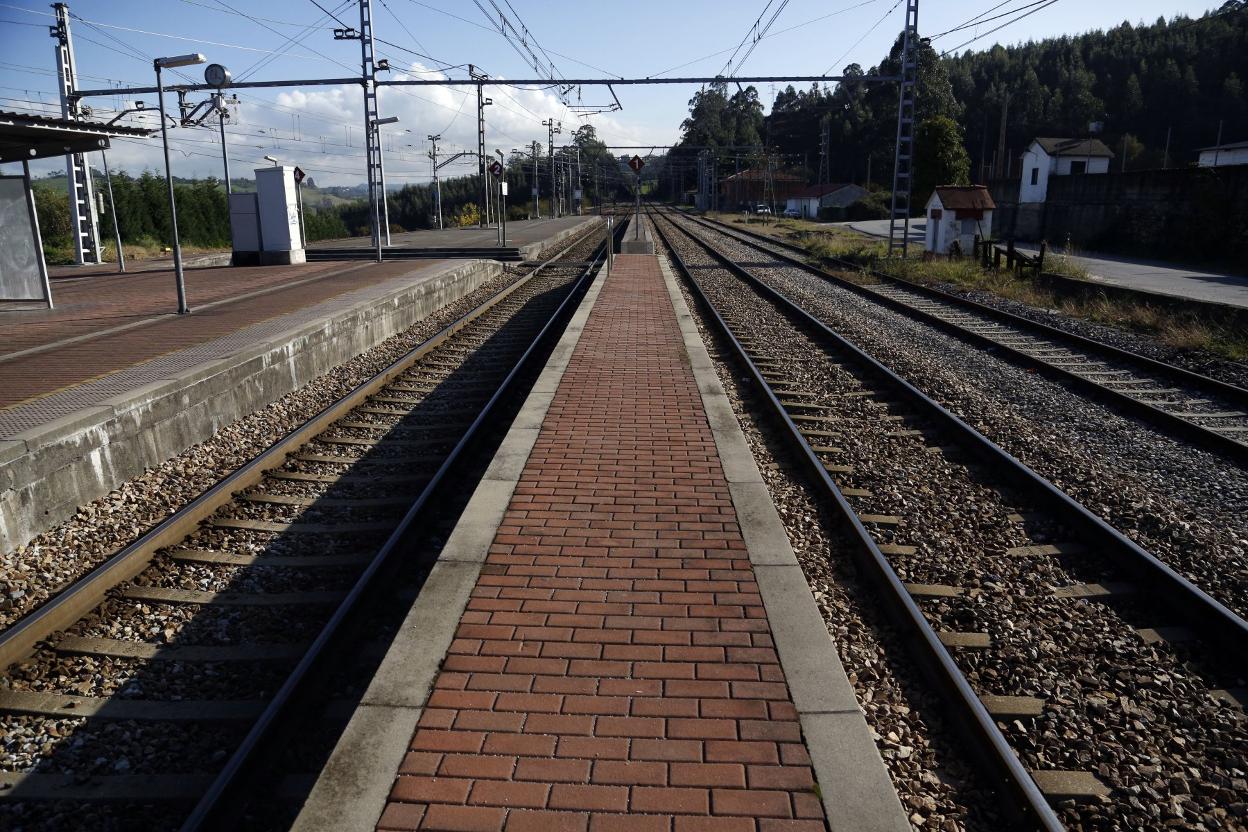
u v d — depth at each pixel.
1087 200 35.44
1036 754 3.88
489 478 6.50
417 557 6.02
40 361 9.78
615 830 2.97
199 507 6.66
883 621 4.99
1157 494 7.19
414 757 3.34
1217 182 27.02
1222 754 3.91
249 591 5.62
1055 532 6.38
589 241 43.22
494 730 3.50
